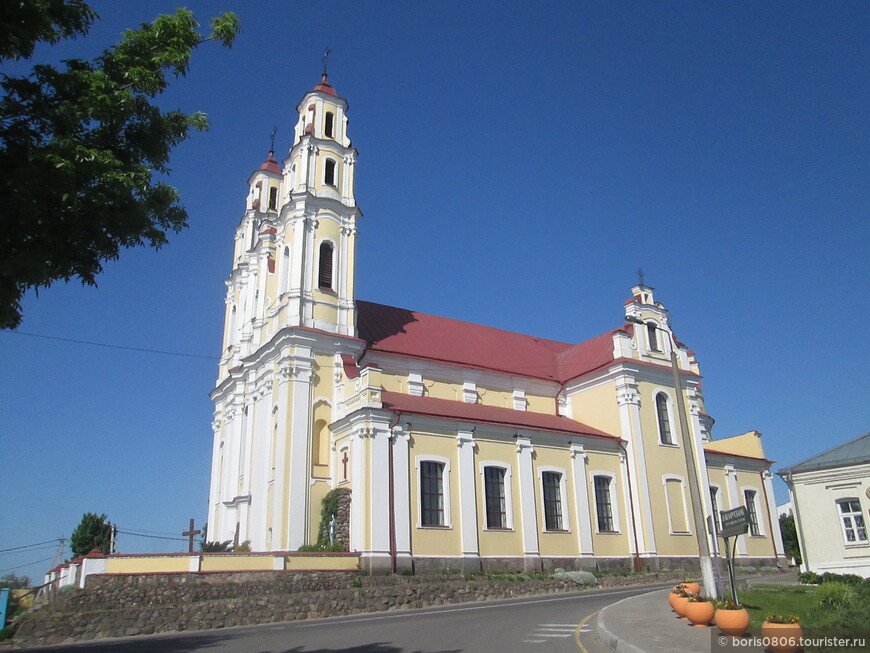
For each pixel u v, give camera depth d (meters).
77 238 10.66
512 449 38.62
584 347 51.97
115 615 22.53
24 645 20.91
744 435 52.72
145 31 11.91
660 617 19.12
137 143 11.63
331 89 46.75
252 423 42.16
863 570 30.31
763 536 49.78
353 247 42.88
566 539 38.94
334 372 38.97
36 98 10.38
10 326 10.54
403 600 27.62
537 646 15.76
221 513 46.22
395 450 34.00
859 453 31.59
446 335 48.44
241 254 53.50
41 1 10.05
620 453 43.88
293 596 25.59
